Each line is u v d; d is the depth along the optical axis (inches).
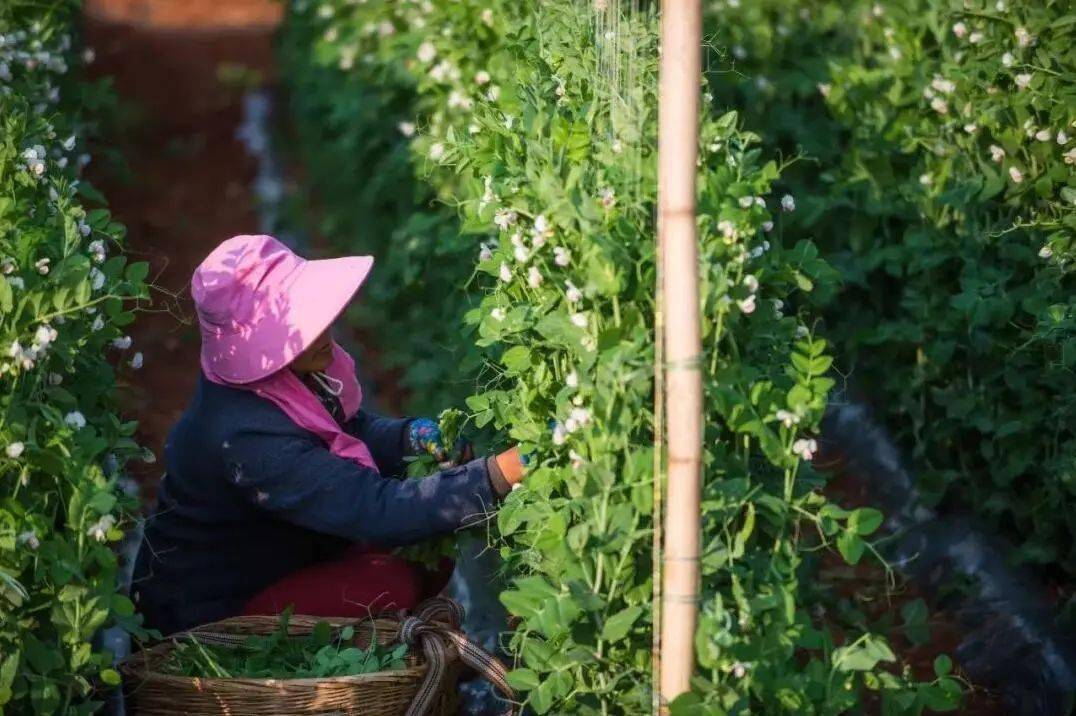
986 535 735.1
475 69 865.5
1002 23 741.9
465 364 658.8
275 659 500.7
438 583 578.9
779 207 902.4
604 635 408.5
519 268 500.1
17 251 500.1
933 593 719.1
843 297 884.0
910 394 804.0
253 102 2012.8
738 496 405.7
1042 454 692.7
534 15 703.7
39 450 446.6
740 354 444.5
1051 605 668.7
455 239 832.9
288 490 520.1
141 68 2222.0
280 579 559.8
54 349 479.8
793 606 408.5
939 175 804.0
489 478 513.7
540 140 516.1
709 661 389.7
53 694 434.9
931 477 760.3
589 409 427.2
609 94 521.0
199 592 550.3
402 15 1074.1
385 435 599.5
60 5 1000.2
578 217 434.0
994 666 639.1
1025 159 727.7
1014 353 673.6
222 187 1565.0
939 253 765.9
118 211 1451.8
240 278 526.6
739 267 426.0
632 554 421.4
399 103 1061.1
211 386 538.9
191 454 539.2
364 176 1179.9
